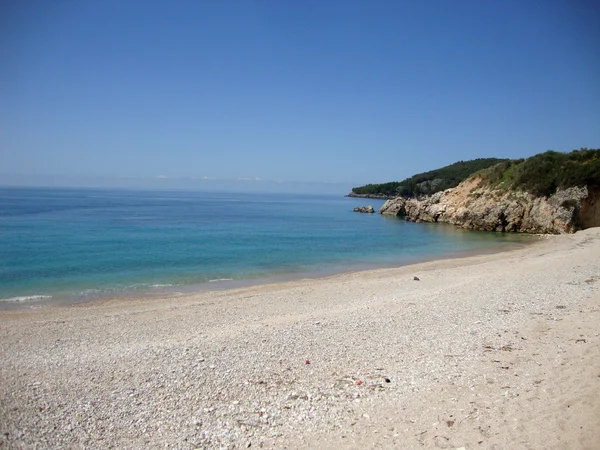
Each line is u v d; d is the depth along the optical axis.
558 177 51.25
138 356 11.89
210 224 62.69
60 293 21.23
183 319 16.50
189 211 96.88
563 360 10.02
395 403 8.66
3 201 121.81
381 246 40.78
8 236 42.50
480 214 57.91
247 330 14.30
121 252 34.16
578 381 8.66
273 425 8.03
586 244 36.97
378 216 88.12
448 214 67.56
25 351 12.66
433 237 48.66
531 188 53.75
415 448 6.94
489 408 8.01
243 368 10.84
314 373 10.47
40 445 7.40
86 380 10.24
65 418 8.37
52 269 27.05
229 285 23.58
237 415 8.45
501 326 13.79
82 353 12.38
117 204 120.31
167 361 11.43
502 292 19.17
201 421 8.24
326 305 18.64
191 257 32.66
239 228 57.22
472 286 20.97
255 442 7.48
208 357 11.67
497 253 36.00
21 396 9.34
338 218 81.12
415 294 20.06
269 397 9.20
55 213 77.00
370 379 9.98
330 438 7.49
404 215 87.06
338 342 12.80
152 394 9.43
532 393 8.41
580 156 53.44
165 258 31.95
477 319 14.91
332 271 28.14
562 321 13.55
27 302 19.53
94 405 8.92
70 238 41.78
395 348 12.14
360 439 7.39
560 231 48.03
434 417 7.91
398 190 148.12
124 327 15.41
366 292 21.25
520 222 53.56
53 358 11.93
